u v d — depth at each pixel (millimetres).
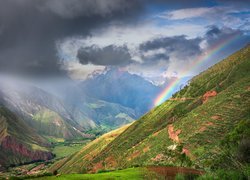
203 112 159750
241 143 72188
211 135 125375
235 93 158625
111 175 63125
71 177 59562
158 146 158250
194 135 133875
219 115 140875
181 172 74062
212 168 79500
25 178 59156
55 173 65000
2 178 59375
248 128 93312
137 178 62250
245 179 56219
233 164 70125
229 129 122250
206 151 110125
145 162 144250
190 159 112500
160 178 66312
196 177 67688
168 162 115688
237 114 132875
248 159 68812
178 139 145500
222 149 92812
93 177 60094
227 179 58062
